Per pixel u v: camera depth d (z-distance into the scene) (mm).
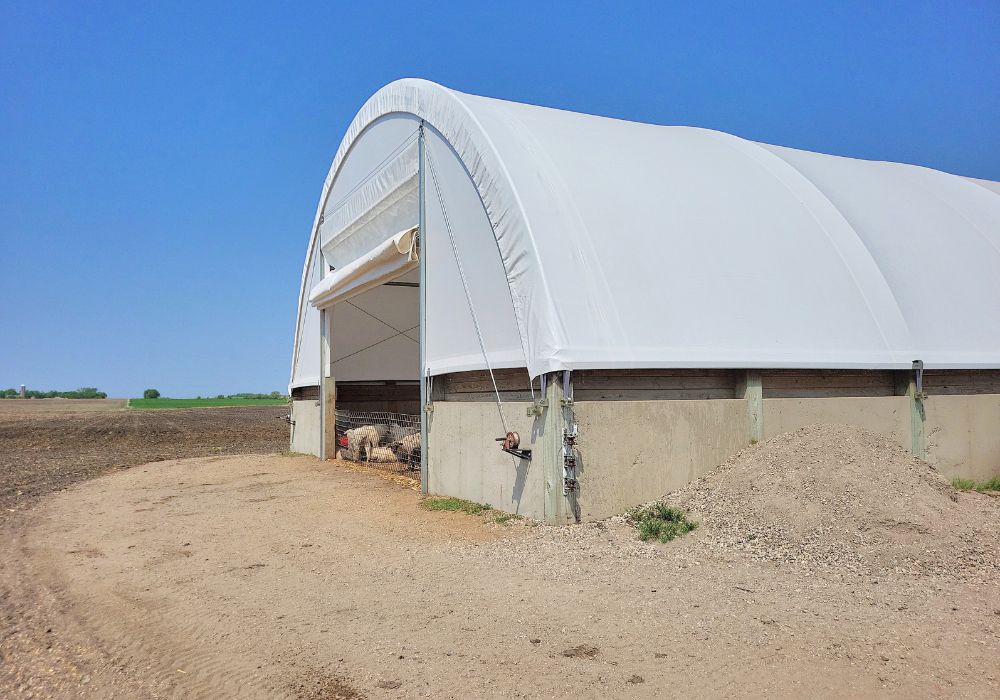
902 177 13734
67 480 13867
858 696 3566
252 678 4121
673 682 3785
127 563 6898
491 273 8609
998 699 3504
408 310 16953
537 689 3777
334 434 15586
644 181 9484
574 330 7359
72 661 4500
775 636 4344
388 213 12328
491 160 8492
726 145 12000
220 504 10227
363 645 4512
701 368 7945
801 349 8641
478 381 8992
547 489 7336
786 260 9492
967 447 10281
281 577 6172
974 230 12250
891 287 10117
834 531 6277
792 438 8039
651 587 5375
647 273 8250
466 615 4949
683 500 7527
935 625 4500
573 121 10625
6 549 7742
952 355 9891
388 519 8516
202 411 56250
